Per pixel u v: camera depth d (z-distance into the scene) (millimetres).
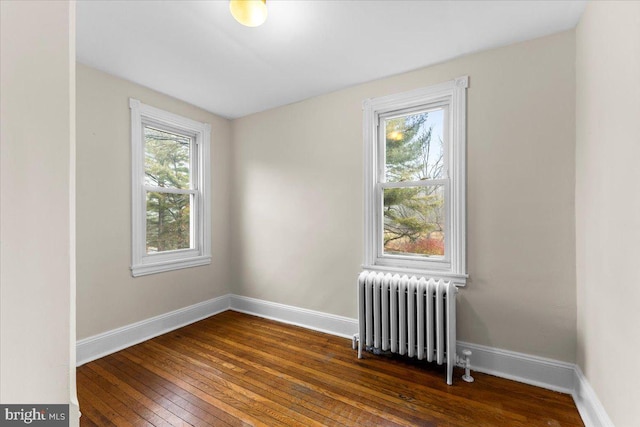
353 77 2457
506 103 1988
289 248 3010
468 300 2111
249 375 2016
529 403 1703
